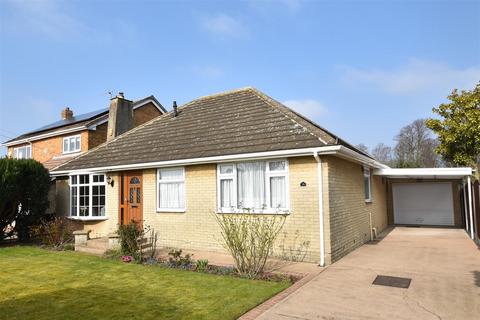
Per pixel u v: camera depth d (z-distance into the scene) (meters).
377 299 6.25
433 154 42.47
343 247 10.35
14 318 5.53
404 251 11.02
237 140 11.39
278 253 9.90
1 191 12.94
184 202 12.05
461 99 19.44
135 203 13.32
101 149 15.88
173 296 6.55
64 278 8.09
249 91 15.10
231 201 10.97
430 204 20.16
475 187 12.60
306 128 10.39
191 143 12.62
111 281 7.75
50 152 24.84
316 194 9.49
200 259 9.78
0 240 14.06
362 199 13.30
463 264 9.01
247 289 6.91
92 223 14.70
